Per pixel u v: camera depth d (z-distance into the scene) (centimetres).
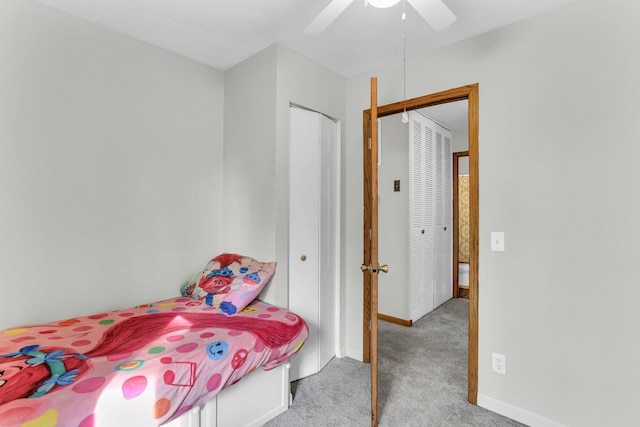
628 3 146
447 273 418
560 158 164
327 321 244
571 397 161
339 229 255
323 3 165
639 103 144
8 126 154
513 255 178
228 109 245
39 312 164
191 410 135
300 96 221
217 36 198
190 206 230
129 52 197
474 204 192
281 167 209
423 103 216
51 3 164
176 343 141
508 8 165
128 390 109
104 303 188
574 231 160
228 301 184
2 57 153
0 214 153
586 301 157
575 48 160
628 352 146
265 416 170
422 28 186
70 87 174
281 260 210
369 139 247
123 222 196
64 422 95
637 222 144
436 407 187
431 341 287
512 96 179
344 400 194
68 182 174
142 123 204
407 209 329
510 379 179
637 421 144
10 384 104
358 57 224
